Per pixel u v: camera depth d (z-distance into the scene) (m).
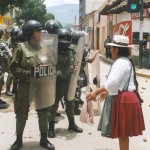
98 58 7.51
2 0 18.50
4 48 8.19
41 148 5.69
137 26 23.56
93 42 51.75
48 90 5.43
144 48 20.42
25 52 5.24
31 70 5.26
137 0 15.91
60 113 7.93
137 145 6.02
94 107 8.10
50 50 5.42
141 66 18.98
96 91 4.51
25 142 6.00
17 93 5.42
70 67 6.23
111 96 4.59
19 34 8.62
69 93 6.39
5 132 6.64
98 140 6.20
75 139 6.23
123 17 26.61
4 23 37.56
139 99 4.64
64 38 6.17
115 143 6.05
